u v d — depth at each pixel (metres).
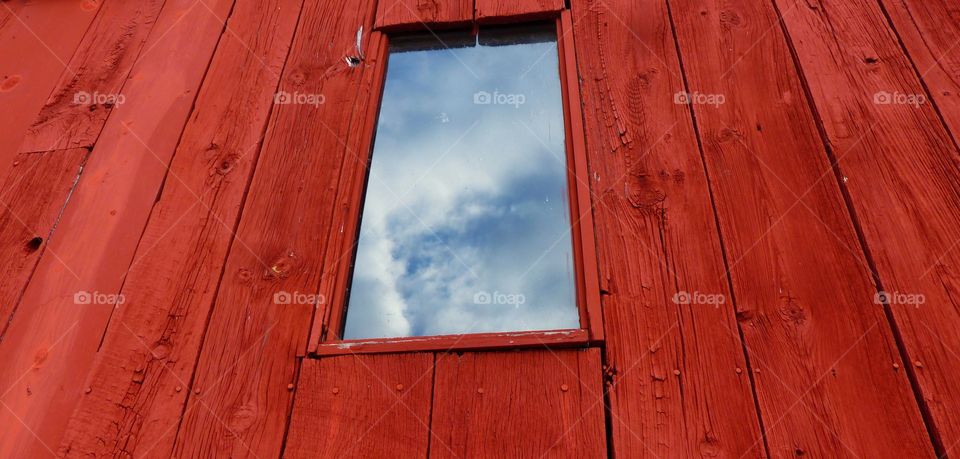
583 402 1.21
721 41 1.69
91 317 1.44
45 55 2.00
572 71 1.69
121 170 1.69
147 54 1.94
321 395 1.28
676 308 1.30
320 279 1.43
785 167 1.46
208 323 1.40
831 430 1.13
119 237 1.56
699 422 1.17
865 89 1.56
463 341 1.30
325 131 1.67
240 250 1.50
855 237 1.34
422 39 1.90
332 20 1.91
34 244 1.59
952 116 1.49
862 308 1.25
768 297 1.29
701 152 1.50
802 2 1.74
